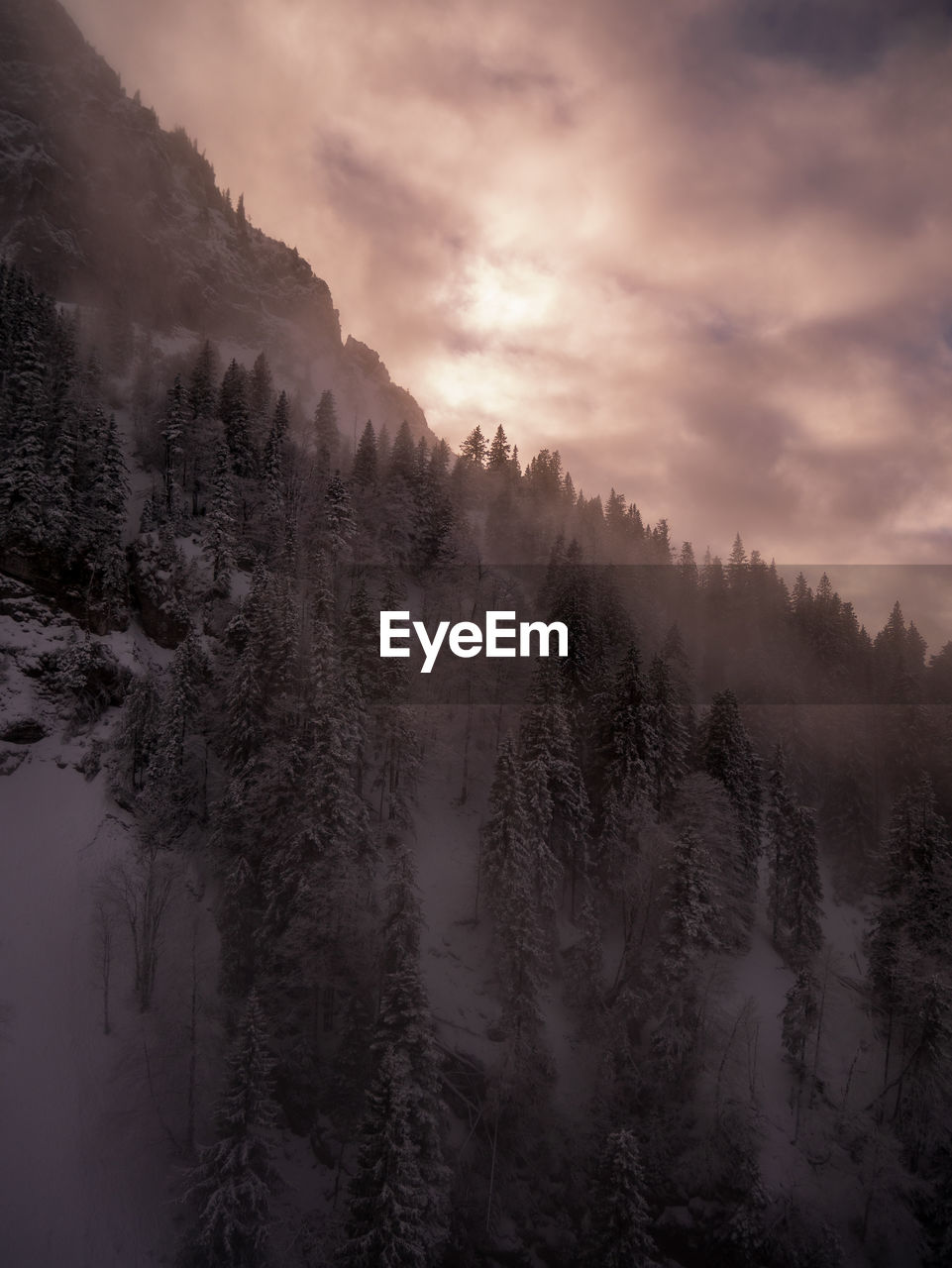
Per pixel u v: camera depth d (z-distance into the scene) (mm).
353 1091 33594
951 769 64875
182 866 40375
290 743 39125
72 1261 26656
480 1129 34625
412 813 51406
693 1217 33406
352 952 33844
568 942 44156
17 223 154125
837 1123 37125
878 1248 33375
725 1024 37688
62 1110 30250
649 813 43000
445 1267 30453
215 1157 25891
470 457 118625
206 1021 33344
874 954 42875
